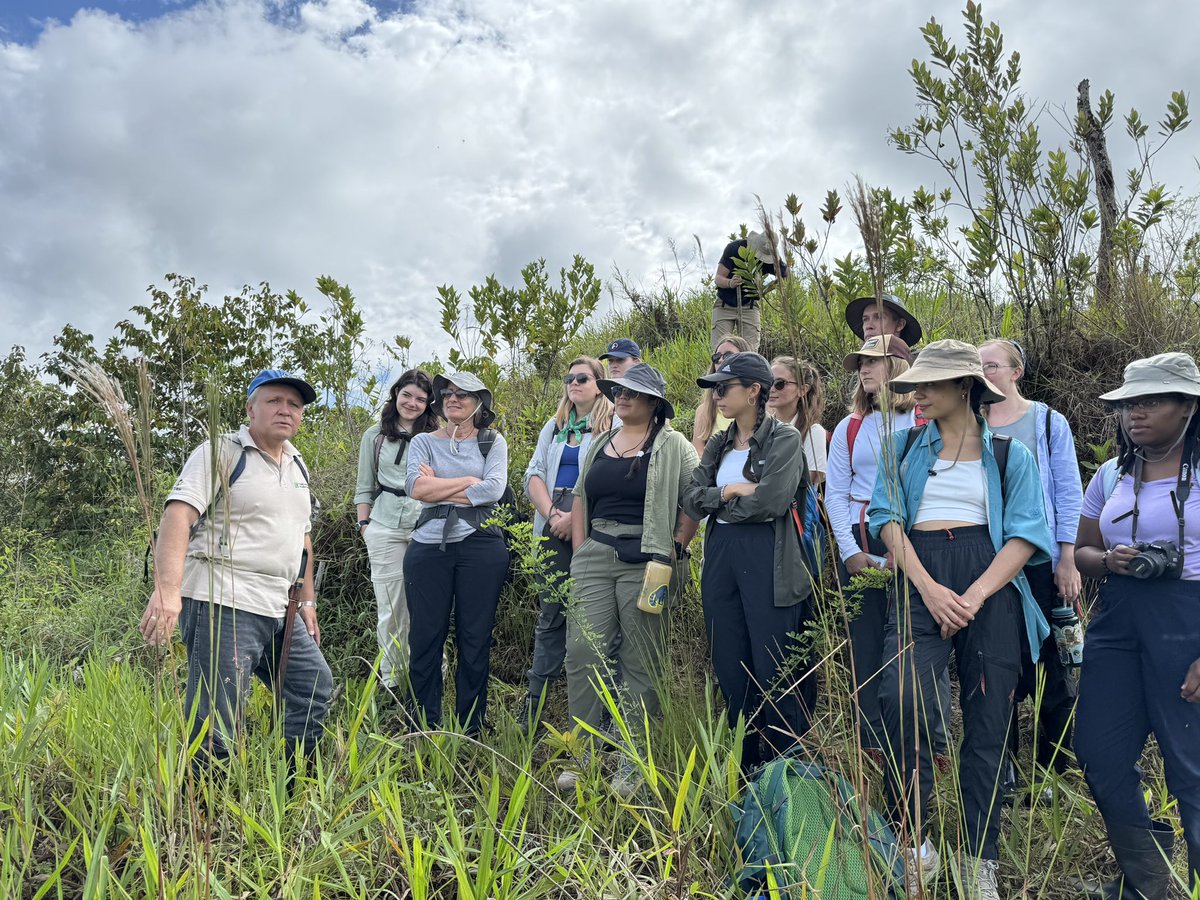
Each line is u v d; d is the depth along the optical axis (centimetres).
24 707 366
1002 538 308
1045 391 566
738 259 564
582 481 436
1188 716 279
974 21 559
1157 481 301
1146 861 289
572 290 747
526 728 424
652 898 261
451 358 740
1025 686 365
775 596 362
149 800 274
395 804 281
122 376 929
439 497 435
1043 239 553
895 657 304
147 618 308
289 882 253
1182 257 610
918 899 238
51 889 271
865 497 367
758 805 288
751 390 379
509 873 258
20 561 731
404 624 503
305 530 375
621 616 407
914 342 475
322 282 801
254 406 351
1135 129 541
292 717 367
